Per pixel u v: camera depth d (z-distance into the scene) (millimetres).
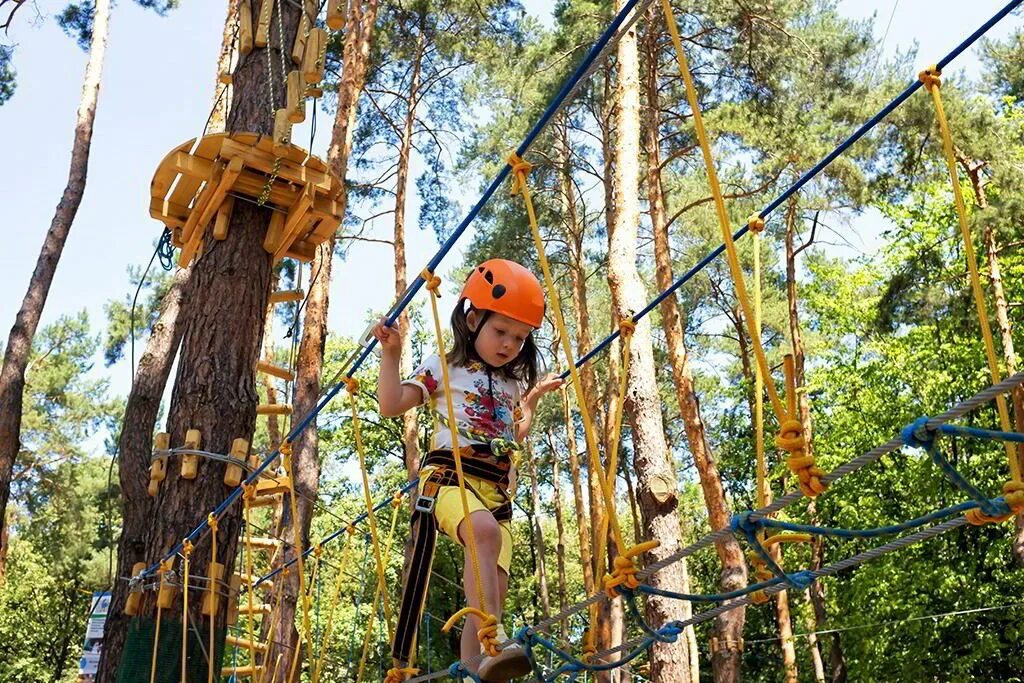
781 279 28266
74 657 32562
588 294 27516
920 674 18672
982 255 17719
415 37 19922
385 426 29406
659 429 11641
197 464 5969
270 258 6457
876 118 2346
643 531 11359
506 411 3307
